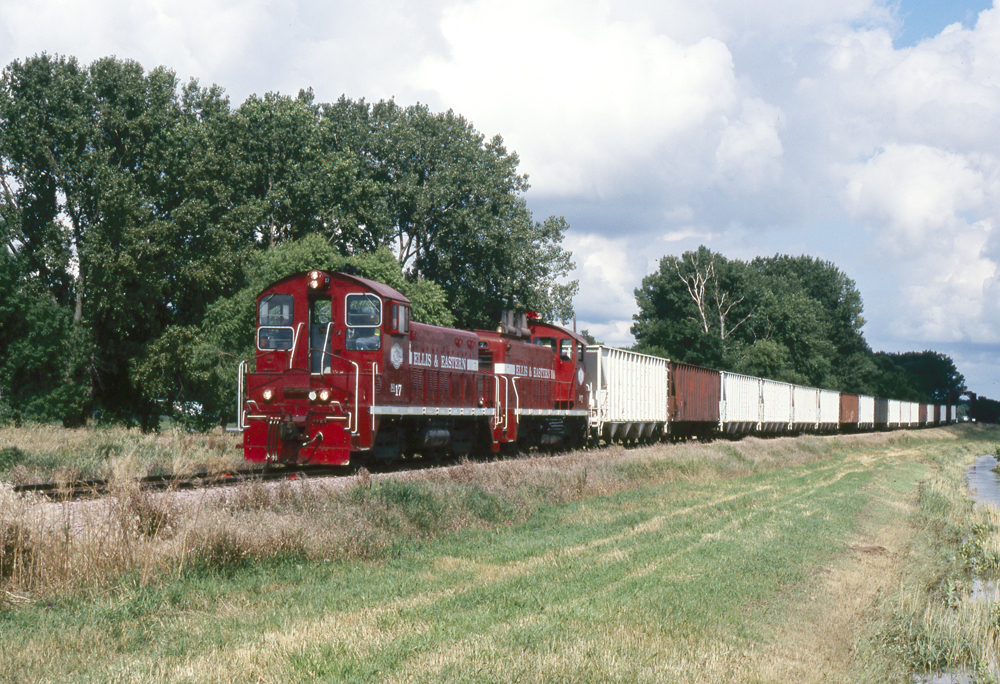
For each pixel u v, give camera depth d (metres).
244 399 18.42
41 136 41.69
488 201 55.56
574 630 8.16
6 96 42.19
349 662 6.81
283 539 10.77
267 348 18.47
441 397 20.84
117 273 40.41
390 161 55.72
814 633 9.57
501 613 8.75
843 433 73.31
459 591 9.75
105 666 6.69
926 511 22.75
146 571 9.03
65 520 9.59
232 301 39.25
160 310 47.25
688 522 16.20
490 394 23.72
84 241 42.06
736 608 9.87
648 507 18.70
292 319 18.39
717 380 44.09
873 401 78.38
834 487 26.31
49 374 41.81
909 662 9.59
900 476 33.94
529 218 57.88
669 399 37.66
